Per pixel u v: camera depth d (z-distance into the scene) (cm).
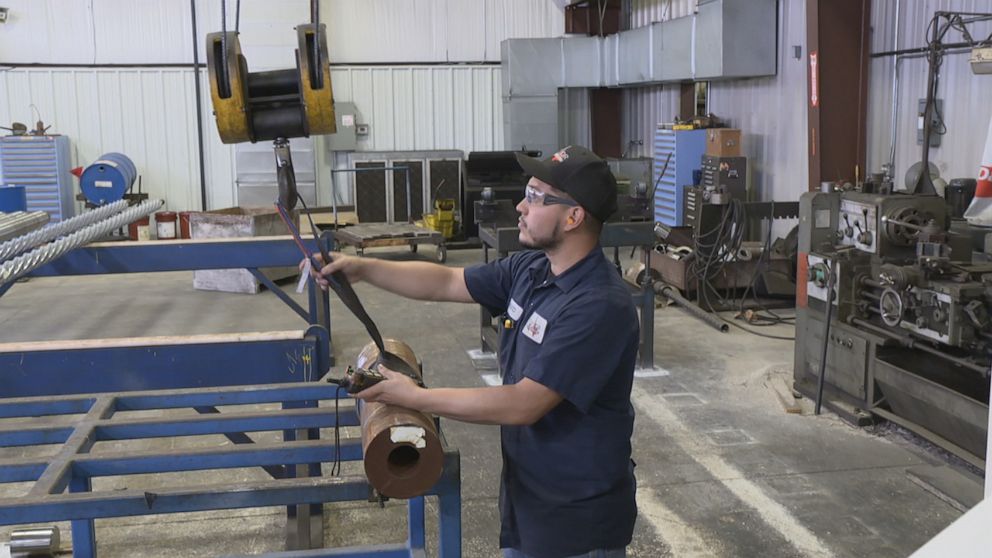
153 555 280
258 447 181
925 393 339
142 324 593
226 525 301
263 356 234
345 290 165
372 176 911
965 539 62
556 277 164
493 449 366
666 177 768
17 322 602
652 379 458
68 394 227
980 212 409
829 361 404
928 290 331
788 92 676
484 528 297
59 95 916
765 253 598
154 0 914
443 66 977
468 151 998
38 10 898
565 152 161
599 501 163
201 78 934
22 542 268
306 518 291
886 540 286
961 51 514
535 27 989
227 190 959
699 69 715
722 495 320
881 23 576
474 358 500
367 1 951
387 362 161
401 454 157
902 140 571
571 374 153
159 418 197
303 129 212
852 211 394
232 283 688
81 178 816
